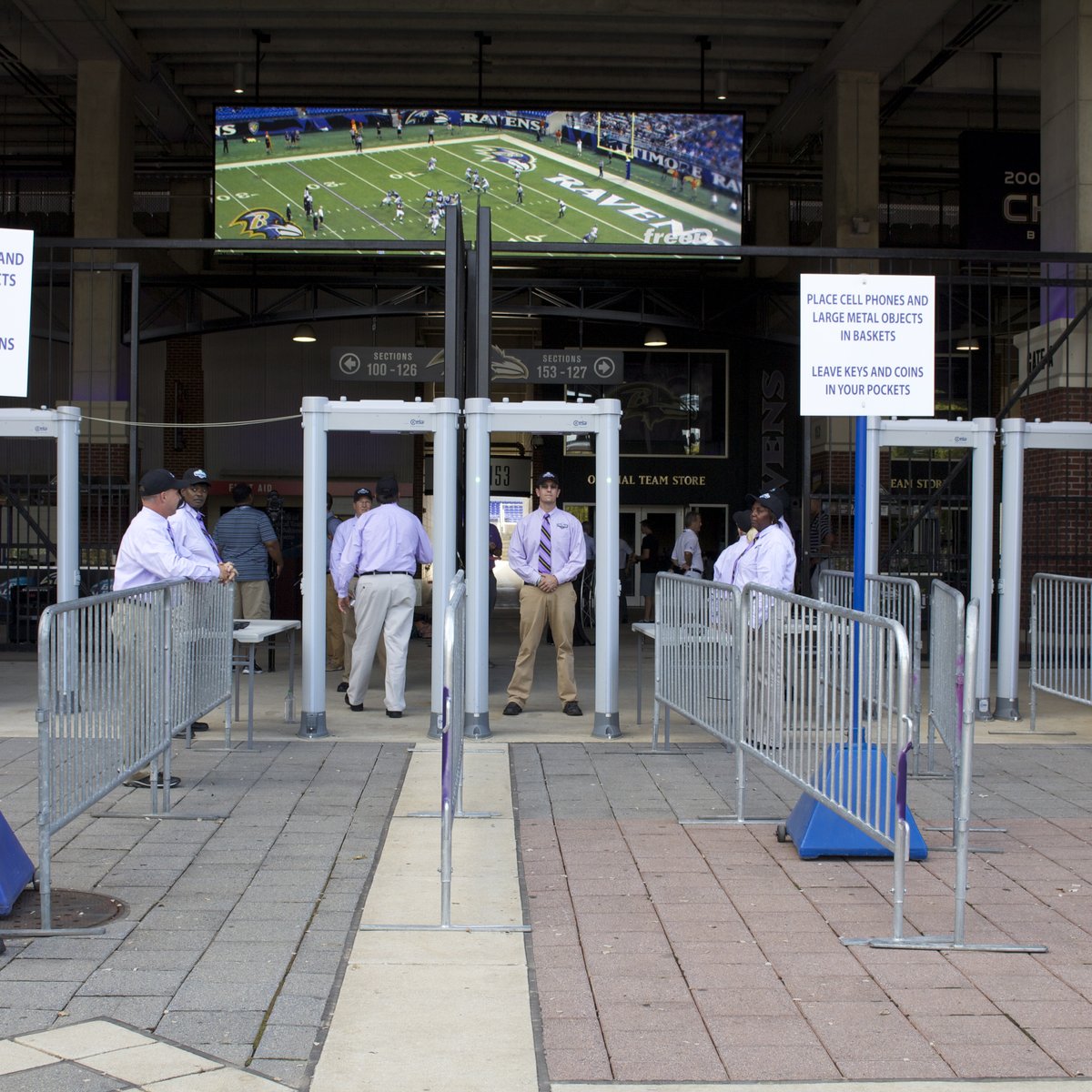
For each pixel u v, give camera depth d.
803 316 6.79
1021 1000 4.07
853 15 17.89
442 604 8.85
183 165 24.06
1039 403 15.10
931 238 25.69
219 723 9.47
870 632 5.04
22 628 15.03
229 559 12.29
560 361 16.88
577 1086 3.42
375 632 9.81
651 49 19.70
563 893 5.20
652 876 5.45
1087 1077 3.49
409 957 4.41
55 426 9.73
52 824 4.69
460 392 10.31
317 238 19.58
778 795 7.05
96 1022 3.80
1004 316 24.75
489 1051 3.63
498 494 28.97
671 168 19.73
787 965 4.38
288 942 4.55
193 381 26.14
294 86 21.70
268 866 5.53
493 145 19.64
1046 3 15.34
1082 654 8.99
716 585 7.07
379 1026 3.81
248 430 26.20
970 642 4.64
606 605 8.94
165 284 20.66
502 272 23.06
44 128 24.53
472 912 4.92
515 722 9.65
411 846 5.89
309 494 8.80
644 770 7.77
